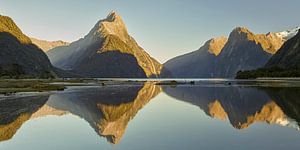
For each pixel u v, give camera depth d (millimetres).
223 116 37250
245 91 81500
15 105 47094
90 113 41188
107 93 77562
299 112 39750
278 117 35656
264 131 27359
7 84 95000
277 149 21281
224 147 21938
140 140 24500
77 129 29734
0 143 24016
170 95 72875
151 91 88438
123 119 35938
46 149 22406
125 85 128250
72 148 22594
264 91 78500
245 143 22984
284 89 83500
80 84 125625
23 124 31984
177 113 40594
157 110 44219
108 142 24219
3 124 31719
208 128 29172
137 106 49594
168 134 26500
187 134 26422
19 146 23172
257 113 39438
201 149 21484
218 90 90125
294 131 27219
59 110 43344
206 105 50156
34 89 79250
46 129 29625
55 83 127188
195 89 98250
